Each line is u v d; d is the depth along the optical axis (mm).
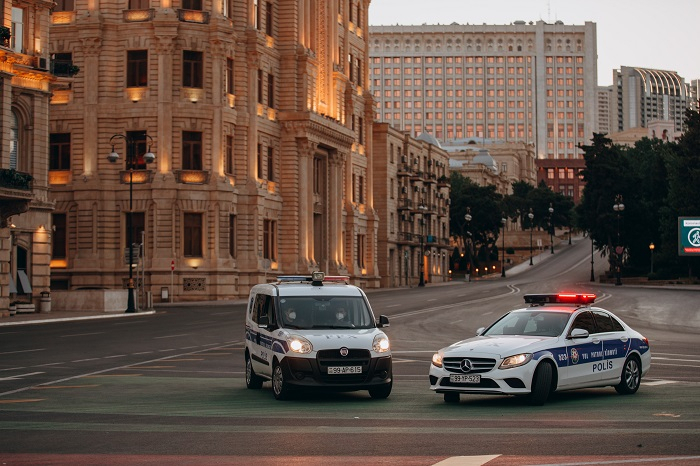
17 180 54188
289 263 90250
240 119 82812
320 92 97312
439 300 72500
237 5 83062
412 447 14328
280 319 21750
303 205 91500
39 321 50781
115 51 78688
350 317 22031
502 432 15828
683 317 56469
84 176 77688
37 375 26641
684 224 86188
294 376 20438
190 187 77500
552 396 21438
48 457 13805
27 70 58656
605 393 22156
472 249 175875
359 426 16766
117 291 63344
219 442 15031
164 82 77562
